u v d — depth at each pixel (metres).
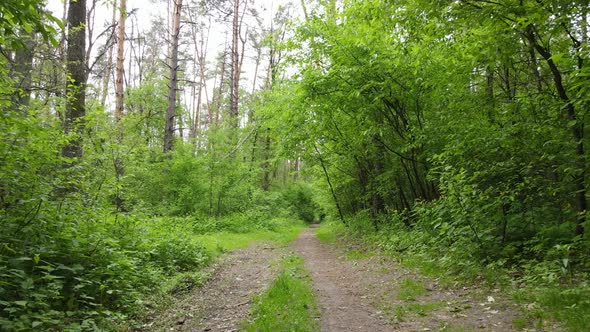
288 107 14.07
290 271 8.61
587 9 5.46
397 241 10.66
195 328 5.00
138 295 6.05
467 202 7.22
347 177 17.09
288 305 5.61
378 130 10.52
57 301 4.89
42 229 5.29
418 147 10.52
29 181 5.45
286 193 34.91
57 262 5.45
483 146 7.51
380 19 7.68
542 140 6.89
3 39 4.32
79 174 6.96
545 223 7.18
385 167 13.61
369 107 10.38
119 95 18.47
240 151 21.73
